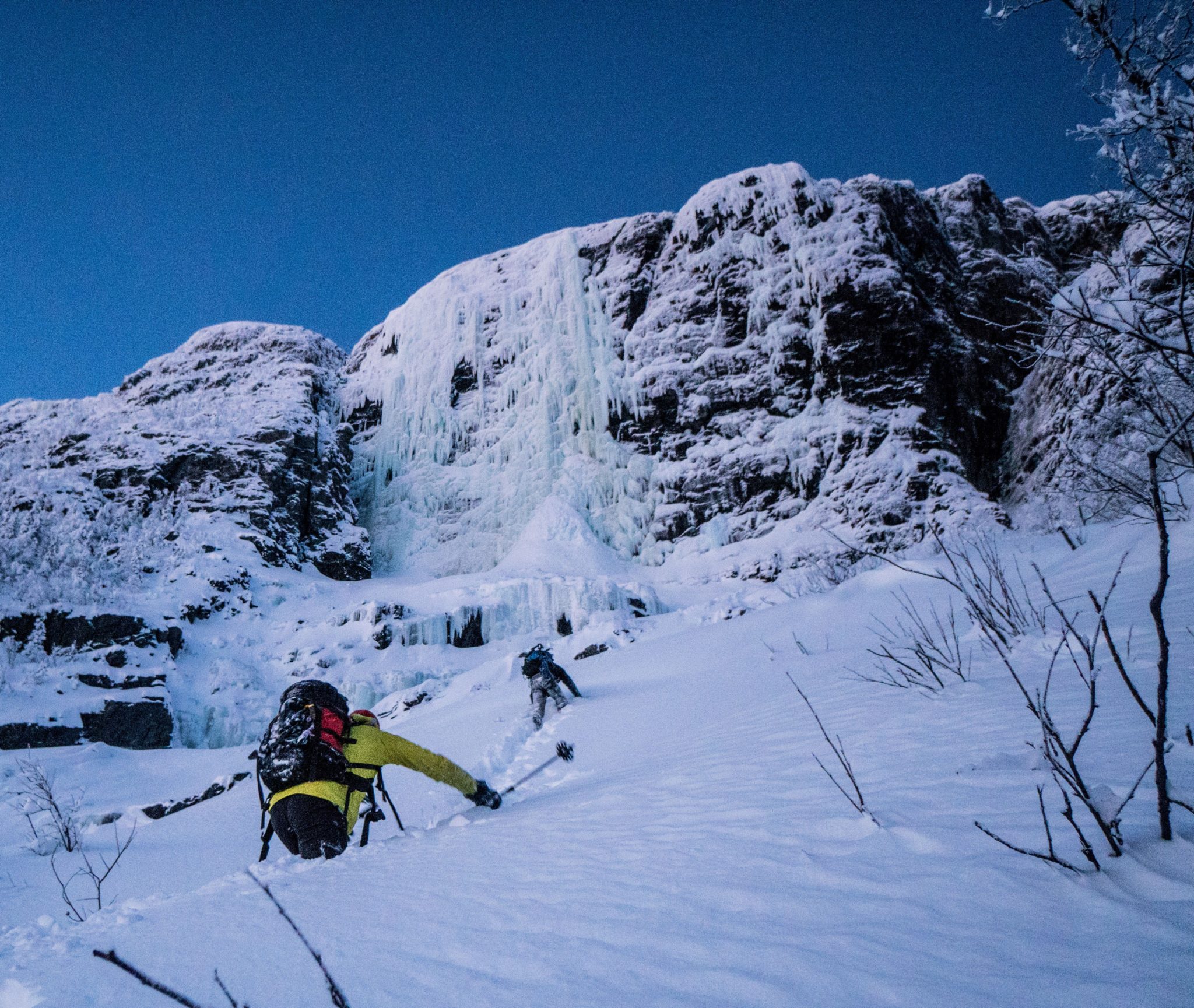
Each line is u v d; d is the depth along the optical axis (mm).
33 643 18391
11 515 23234
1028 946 921
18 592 19469
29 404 40469
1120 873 1071
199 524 27672
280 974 1146
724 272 37469
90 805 10508
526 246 43469
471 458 37656
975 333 35781
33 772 10727
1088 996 781
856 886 1234
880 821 1562
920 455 30047
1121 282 1614
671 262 39781
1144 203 1646
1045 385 31625
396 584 31641
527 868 1763
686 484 33656
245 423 33375
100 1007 1068
